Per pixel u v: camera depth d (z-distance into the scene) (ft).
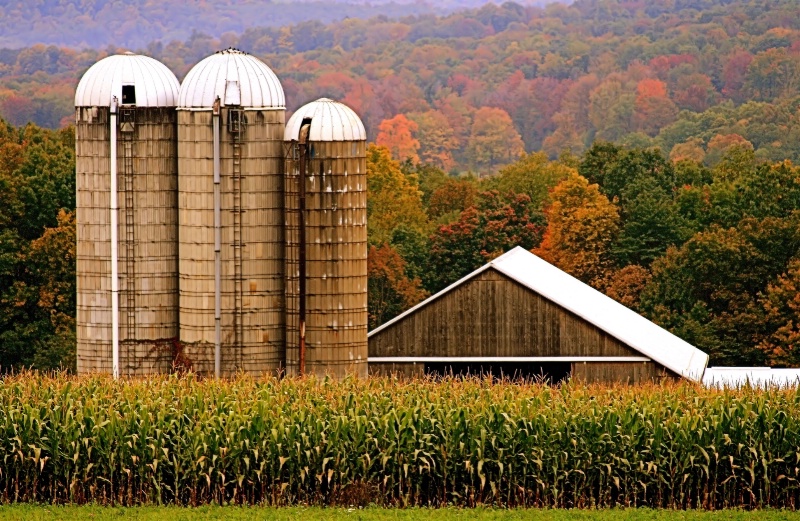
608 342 375.04
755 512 265.34
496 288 376.89
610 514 262.47
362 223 357.82
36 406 284.41
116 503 271.69
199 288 355.36
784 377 389.19
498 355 376.89
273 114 355.97
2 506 266.16
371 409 287.07
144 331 360.07
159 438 274.57
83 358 363.15
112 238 358.02
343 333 355.77
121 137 357.61
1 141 652.48
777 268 618.44
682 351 403.95
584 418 276.82
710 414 280.10
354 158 355.15
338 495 274.98
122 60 363.56
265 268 357.00
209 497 274.98
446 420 277.44
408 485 275.80
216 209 353.31
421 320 377.71
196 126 353.31
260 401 283.18
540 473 275.18
